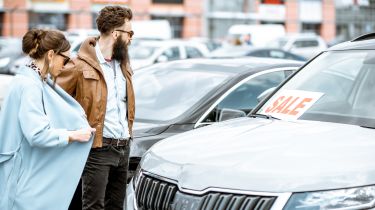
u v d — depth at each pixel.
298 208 3.72
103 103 5.16
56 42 4.82
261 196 3.81
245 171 3.95
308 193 3.74
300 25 49.31
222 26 47.84
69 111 4.85
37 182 4.79
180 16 46.94
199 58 8.12
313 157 3.96
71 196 4.86
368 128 4.59
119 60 5.31
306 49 32.72
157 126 6.40
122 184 5.44
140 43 23.81
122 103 5.32
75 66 5.14
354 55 5.48
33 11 41.09
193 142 4.65
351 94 5.09
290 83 5.58
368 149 4.04
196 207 3.98
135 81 7.53
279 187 3.79
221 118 5.69
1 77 8.42
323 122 4.81
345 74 5.30
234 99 6.77
